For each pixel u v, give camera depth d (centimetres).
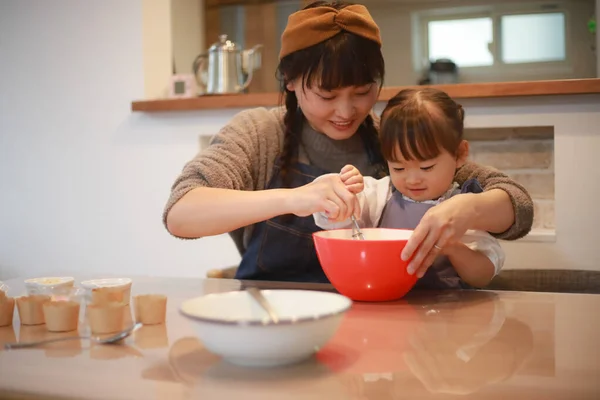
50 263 266
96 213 257
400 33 282
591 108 199
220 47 244
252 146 139
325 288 113
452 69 274
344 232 111
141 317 84
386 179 138
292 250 139
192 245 244
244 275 144
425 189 128
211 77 245
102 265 257
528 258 209
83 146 257
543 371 62
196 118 238
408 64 282
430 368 64
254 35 301
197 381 60
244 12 301
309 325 62
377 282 97
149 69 248
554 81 195
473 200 107
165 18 255
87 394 58
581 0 259
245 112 149
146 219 249
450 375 61
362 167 146
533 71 267
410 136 123
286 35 126
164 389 58
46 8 259
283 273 142
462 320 86
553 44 264
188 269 245
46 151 263
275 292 76
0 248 274
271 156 142
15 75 267
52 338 79
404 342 74
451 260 113
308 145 145
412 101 128
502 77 271
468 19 274
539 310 92
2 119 270
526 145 225
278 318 62
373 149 146
